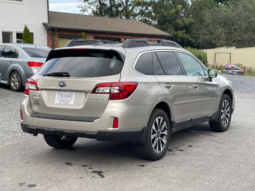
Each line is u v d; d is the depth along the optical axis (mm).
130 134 4133
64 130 4156
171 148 5359
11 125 6980
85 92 4141
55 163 4527
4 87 12820
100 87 4035
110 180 3854
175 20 45156
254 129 6918
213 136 6270
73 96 4223
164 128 4832
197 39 42719
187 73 5547
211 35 41281
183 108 5250
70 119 4117
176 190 3539
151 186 3660
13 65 11477
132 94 4117
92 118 4066
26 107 4559
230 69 29516
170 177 3953
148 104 4348
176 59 5414
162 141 4809
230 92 6965
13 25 21453
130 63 4320
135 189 3570
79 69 4285
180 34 42156
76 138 5516
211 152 5094
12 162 4566
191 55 5988
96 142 5805
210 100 6121
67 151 5180
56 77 4336
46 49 12141
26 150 5207
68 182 3789
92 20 27719
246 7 39625
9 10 21203
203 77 5910
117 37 27172
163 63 5027
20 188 3604
